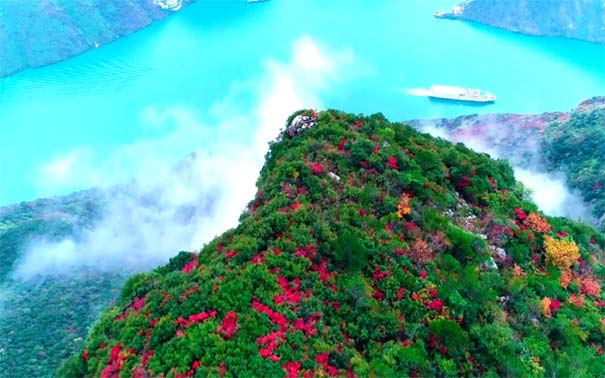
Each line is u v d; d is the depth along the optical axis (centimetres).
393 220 5184
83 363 4522
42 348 10000
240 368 3666
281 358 3766
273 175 5797
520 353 4425
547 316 4891
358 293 4416
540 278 5316
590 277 5631
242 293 4216
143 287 5012
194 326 4019
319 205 5272
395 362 4031
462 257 5125
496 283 4972
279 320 4056
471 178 6322
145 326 4262
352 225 5088
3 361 9588
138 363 3928
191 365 3750
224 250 4856
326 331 4119
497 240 5619
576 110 18375
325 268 4641
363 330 4203
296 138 6612
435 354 4212
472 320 4528
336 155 5950
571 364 4519
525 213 6141
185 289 4419
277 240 4775
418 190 5688
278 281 4403
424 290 4562
